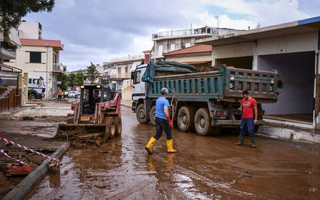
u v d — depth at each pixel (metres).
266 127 11.96
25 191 4.83
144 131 12.73
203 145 9.58
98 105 9.99
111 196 4.97
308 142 10.20
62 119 15.95
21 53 44.12
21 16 7.68
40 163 6.46
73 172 6.33
